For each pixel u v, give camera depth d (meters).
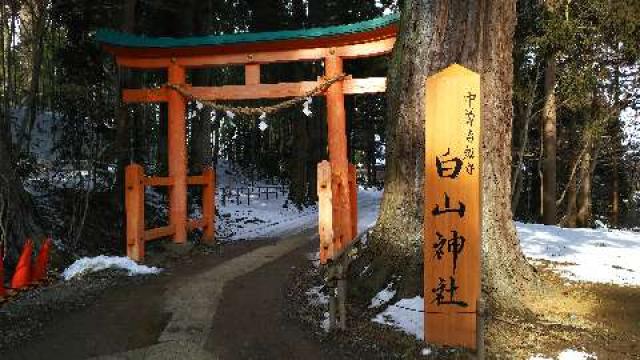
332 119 9.66
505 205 6.07
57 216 11.15
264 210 19.83
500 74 6.00
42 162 14.15
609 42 14.98
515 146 19.36
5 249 8.20
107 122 13.16
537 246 10.18
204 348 4.92
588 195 18.81
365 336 5.03
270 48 9.83
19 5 10.52
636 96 16.84
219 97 10.05
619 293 6.53
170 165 9.99
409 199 5.94
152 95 10.12
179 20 15.95
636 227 26.77
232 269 8.12
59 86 12.99
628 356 4.62
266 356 4.76
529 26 15.20
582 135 18.33
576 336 5.03
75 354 4.77
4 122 8.76
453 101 4.65
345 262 5.37
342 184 9.27
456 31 5.77
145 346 4.96
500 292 5.64
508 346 4.77
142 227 8.59
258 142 32.31
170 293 6.68
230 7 20.56
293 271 7.87
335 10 20.73
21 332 5.29
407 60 6.04
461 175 4.63
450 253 4.67
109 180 13.85
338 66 9.71
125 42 9.69
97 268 7.76
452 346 4.66
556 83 16.20
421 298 5.47
